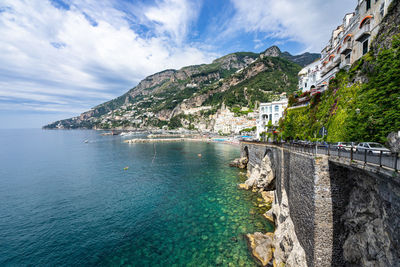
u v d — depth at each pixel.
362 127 17.94
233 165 66.81
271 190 36.44
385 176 9.66
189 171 61.19
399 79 15.51
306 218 15.27
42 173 59.91
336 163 13.34
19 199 38.91
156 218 30.45
